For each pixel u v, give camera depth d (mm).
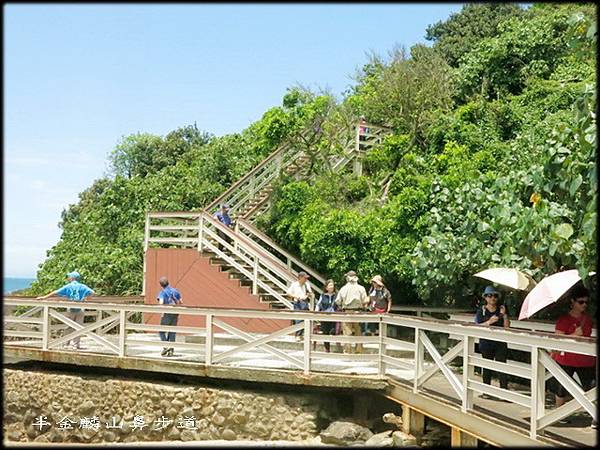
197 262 16125
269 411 10133
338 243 15586
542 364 6887
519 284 9281
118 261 20609
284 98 20156
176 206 22328
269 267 15477
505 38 22469
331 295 13023
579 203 8625
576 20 8758
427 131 19438
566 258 8633
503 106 19234
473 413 7840
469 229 11555
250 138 25438
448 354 8445
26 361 12898
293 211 17156
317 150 18922
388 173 18312
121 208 23062
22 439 11664
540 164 10008
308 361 10125
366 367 11078
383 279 15609
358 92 23484
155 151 33625
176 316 12414
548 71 21812
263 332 15414
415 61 22578
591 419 8023
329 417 10133
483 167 16203
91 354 11594
